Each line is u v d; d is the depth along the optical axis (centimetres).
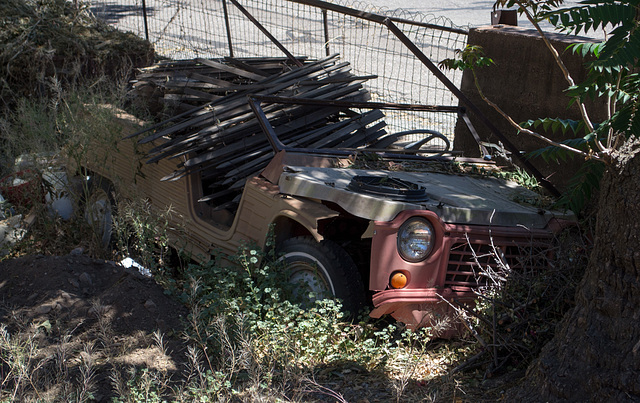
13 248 584
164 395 328
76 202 618
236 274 440
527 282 398
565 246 413
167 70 688
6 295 439
